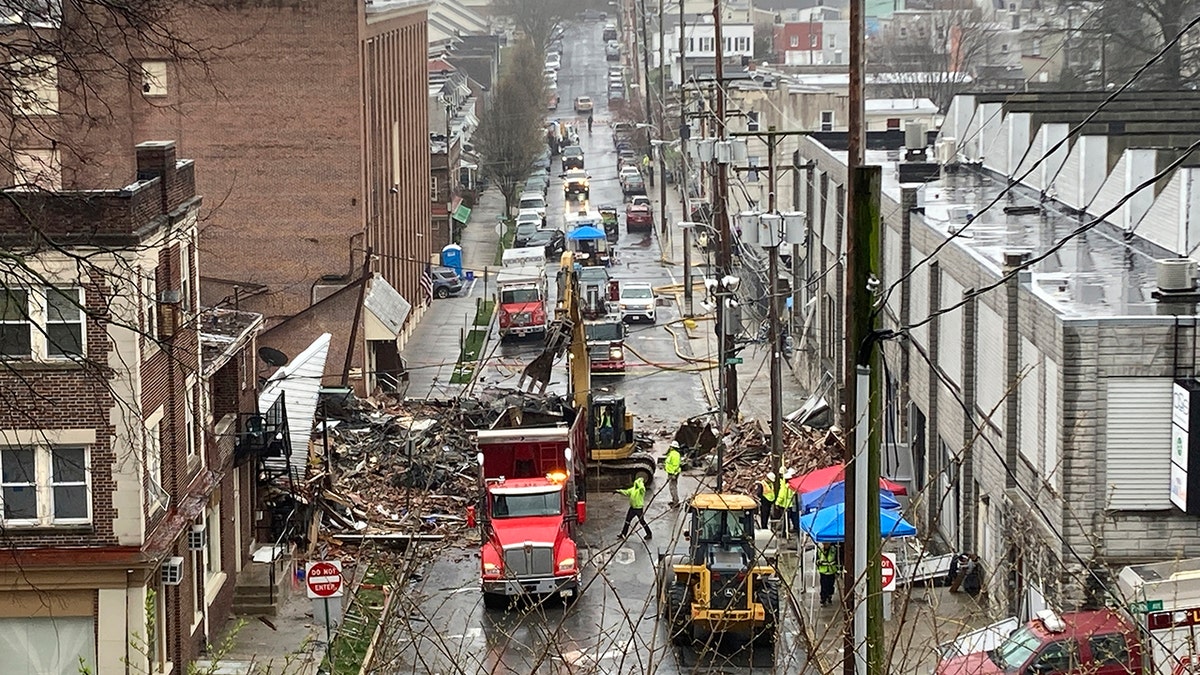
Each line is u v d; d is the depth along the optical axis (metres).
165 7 28.39
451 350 74.50
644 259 100.25
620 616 35.41
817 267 59.56
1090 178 41.97
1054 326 30.12
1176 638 24.67
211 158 61.41
